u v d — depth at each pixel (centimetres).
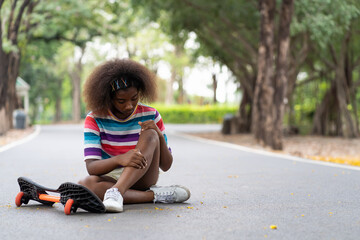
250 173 798
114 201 418
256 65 2255
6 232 368
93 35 2652
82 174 772
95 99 429
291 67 1995
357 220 417
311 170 840
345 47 2038
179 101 6016
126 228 374
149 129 443
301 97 2516
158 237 348
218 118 4462
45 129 2672
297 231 372
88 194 404
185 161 1010
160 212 437
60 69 4950
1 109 1880
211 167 894
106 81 423
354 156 1303
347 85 2114
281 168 875
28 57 2733
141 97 445
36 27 2228
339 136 2145
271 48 1487
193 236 353
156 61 4791
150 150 434
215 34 2127
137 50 4703
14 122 2642
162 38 4391
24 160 1005
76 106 4909
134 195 459
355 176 753
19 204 472
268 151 1323
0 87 1839
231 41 2203
